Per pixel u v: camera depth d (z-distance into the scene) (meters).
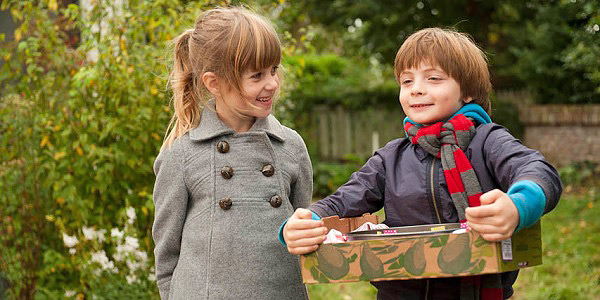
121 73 3.55
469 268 1.49
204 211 2.12
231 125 2.20
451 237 1.51
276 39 2.10
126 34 3.59
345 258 1.61
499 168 1.71
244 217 2.11
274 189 2.16
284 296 2.13
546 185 1.53
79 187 3.65
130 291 3.65
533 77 12.04
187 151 2.16
